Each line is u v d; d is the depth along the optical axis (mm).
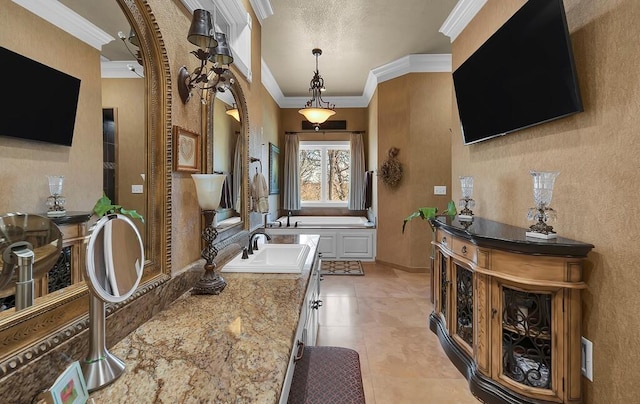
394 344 2408
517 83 1914
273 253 2160
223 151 2006
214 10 1987
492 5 2338
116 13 1008
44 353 698
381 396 1826
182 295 1311
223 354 856
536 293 1551
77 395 629
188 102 1476
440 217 2629
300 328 1225
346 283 3891
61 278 791
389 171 4445
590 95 1493
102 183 958
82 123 887
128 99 1065
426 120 4289
